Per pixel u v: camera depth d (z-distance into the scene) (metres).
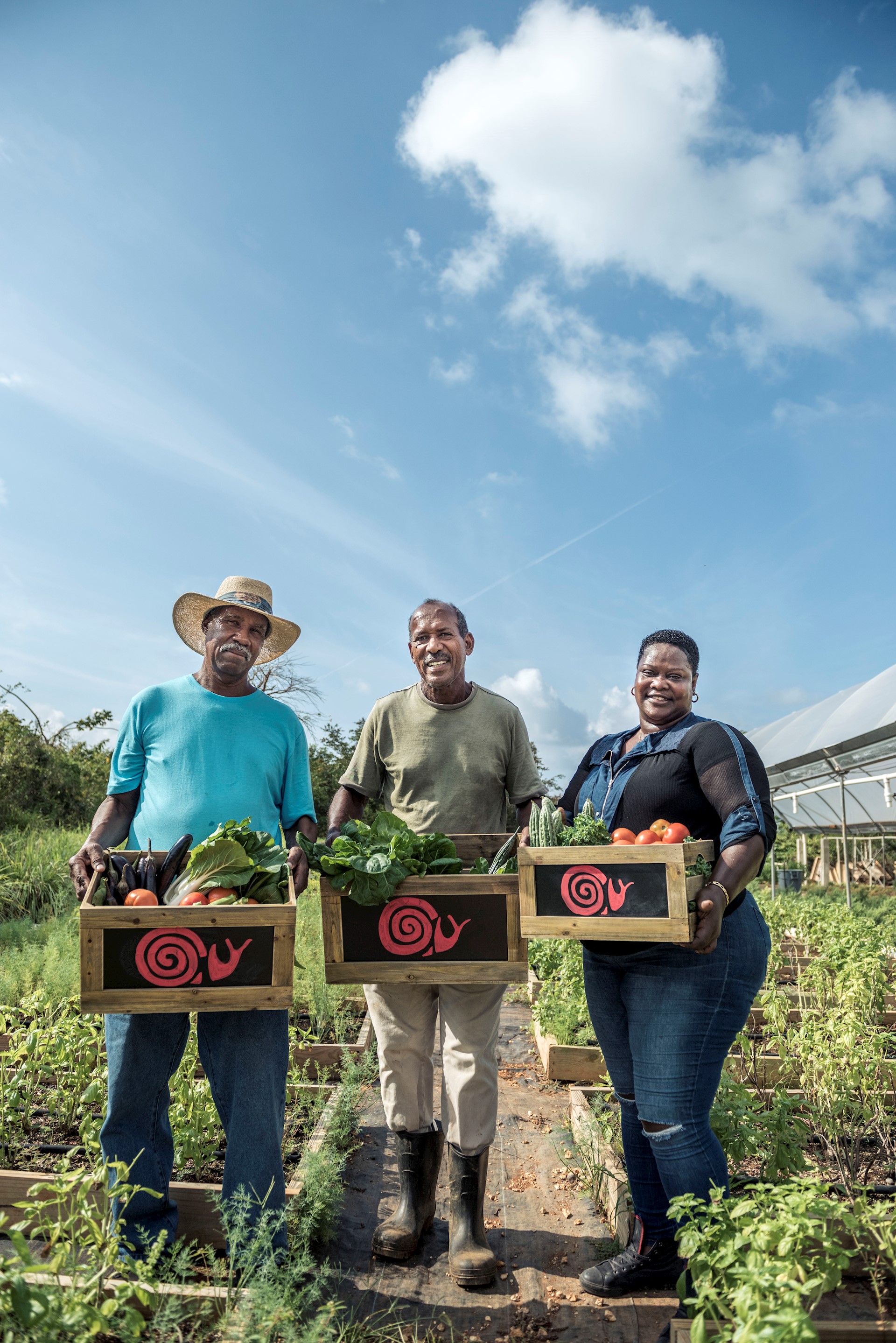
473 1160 3.11
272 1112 2.92
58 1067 4.26
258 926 2.60
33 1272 2.21
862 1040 4.31
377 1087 4.80
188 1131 3.49
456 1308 2.84
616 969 2.91
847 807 23.31
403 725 3.51
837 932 8.58
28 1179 3.23
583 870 2.65
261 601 3.48
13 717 17.52
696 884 2.62
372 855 2.83
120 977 2.57
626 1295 2.90
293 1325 2.44
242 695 3.40
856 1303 2.76
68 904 10.82
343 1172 3.76
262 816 3.23
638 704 3.18
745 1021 2.82
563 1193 3.67
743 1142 3.20
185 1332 2.51
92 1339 2.07
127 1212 2.88
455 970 2.79
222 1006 2.58
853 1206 2.72
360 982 2.82
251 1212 2.78
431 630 3.39
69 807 17.83
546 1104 4.70
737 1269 2.07
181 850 2.85
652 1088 2.71
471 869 3.18
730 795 2.74
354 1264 3.10
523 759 3.55
